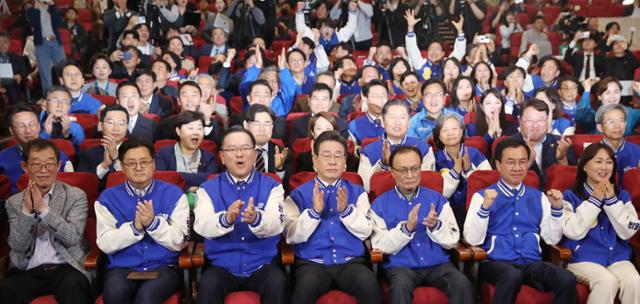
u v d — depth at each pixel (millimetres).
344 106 5309
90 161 3783
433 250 2979
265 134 3674
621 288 2920
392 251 2914
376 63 7172
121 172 3188
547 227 2998
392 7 8438
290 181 3297
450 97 5039
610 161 3027
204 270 2898
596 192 2965
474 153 3711
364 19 8547
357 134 4402
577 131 5160
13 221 2918
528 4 9117
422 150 3695
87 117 4648
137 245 2861
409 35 6797
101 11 9148
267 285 2748
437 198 3059
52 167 2885
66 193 2965
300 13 7980
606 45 7617
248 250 2904
